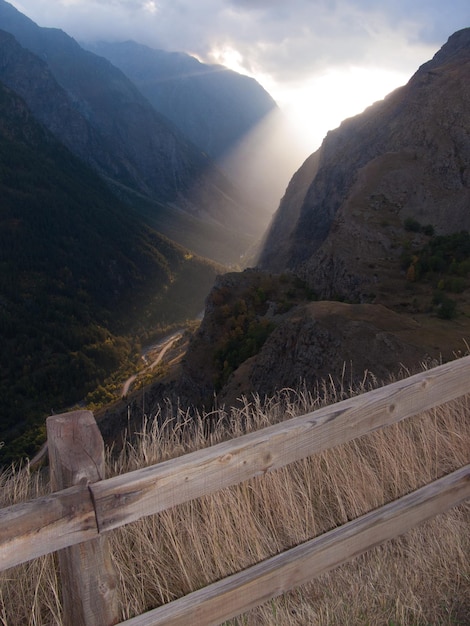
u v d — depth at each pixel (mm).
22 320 114438
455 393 3094
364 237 54625
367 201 60656
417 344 20922
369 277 48156
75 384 100938
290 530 3322
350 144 94188
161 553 3080
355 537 2846
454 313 29859
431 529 3492
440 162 62562
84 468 2055
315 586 3117
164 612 2334
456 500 3227
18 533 1923
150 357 114188
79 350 112000
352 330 22656
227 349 40781
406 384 2879
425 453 3980
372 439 3986
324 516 3547
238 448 2361
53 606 2766
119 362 114062
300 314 26500
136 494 2143
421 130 67750
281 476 3516
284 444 2492
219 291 50625
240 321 44062
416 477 3906
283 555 2645
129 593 2879
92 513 2055
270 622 2873
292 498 3455
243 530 3219
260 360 27938
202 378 41094
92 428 2129
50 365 102875
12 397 92812
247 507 3293
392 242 53156
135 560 3031
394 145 71562
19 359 103125
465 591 3250
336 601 3055
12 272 129500
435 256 45969
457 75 70312
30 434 45344
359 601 3080
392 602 3131
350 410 2680
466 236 49531
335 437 2666
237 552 3154
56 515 1985
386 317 23891
